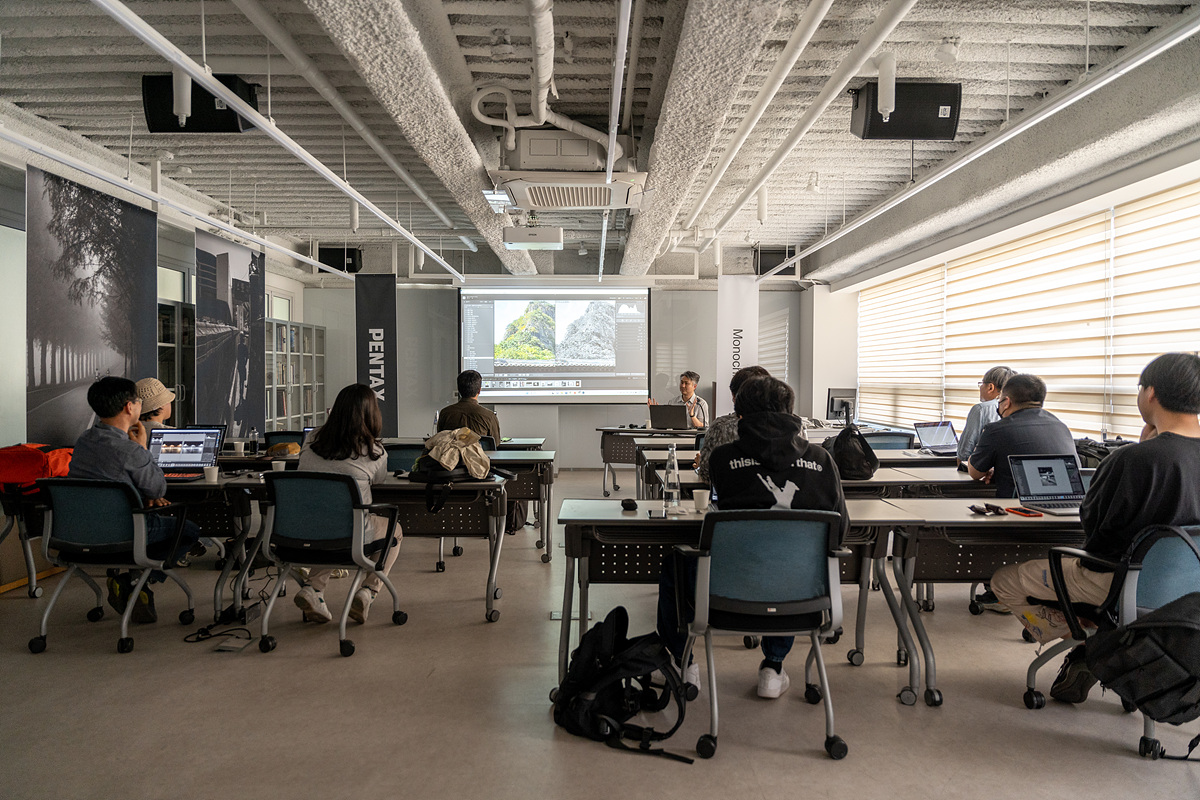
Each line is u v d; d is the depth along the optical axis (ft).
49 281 16.12
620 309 35.53
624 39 9.37
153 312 19.53
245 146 19.45
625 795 7.13
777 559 7.86
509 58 14.03
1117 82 14.65
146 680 9.95
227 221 27.45
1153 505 7.66
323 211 27.30
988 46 13.65
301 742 8.16
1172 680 7.16
